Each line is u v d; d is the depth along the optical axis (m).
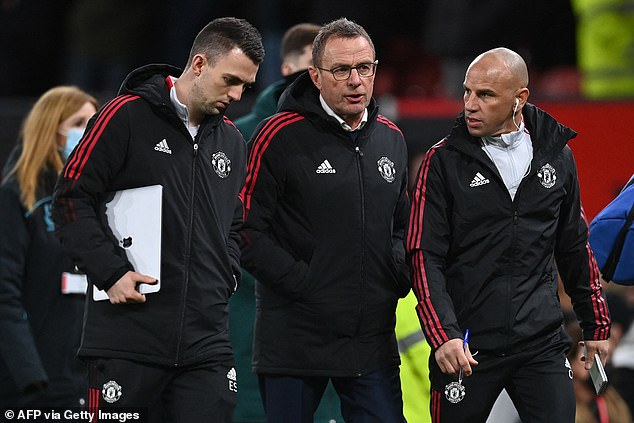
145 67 17.97
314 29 23.02
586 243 19.11
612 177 28.20
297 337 19.11
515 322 18.50
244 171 18.72
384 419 19.06
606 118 28.28
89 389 17.69
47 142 22.19
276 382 19.33
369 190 19.11
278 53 37.16
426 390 21.52
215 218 18.00
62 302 22.12
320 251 18.95
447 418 18.92
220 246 18.03
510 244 18.48
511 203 18.50
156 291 17.34
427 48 35.94
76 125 22.47
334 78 18.73
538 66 35.38
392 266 19.31
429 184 18.67
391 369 19.53
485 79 18.23
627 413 23.38
